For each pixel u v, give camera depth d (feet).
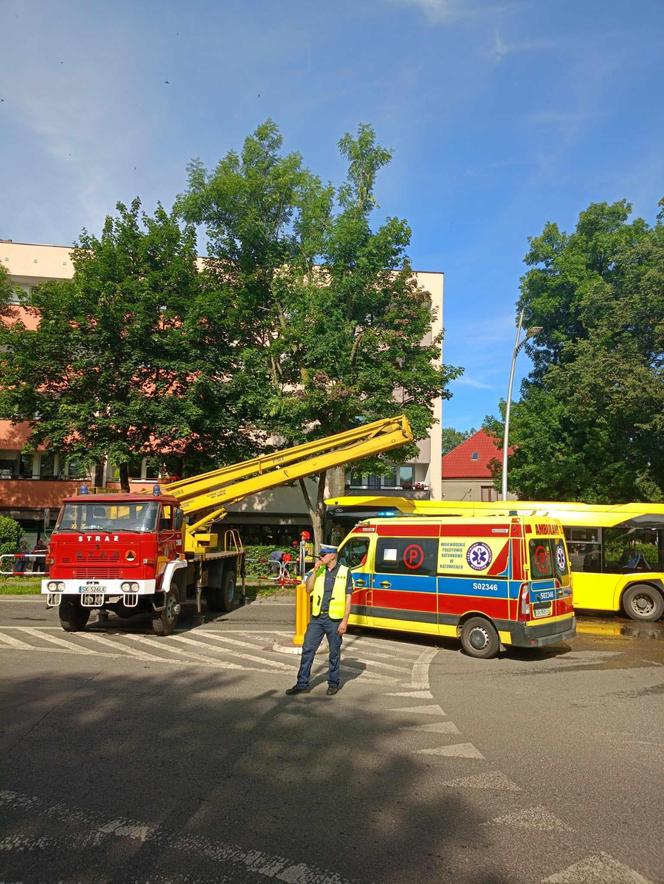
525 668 30.89
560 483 87.51
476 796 14.97
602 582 51.78
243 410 68.64
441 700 24.31
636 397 66.69
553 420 85.51
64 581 36.47
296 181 66.90
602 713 22.71
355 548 39.93
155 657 31.73
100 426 65.05
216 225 68.08
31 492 92.63
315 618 25.14
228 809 14.08
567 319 90.94
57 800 14.49
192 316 64.59
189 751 17.87
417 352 65.21
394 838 12.82
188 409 64.28
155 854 12.07
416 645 36.83
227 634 39.37
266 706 22.84
